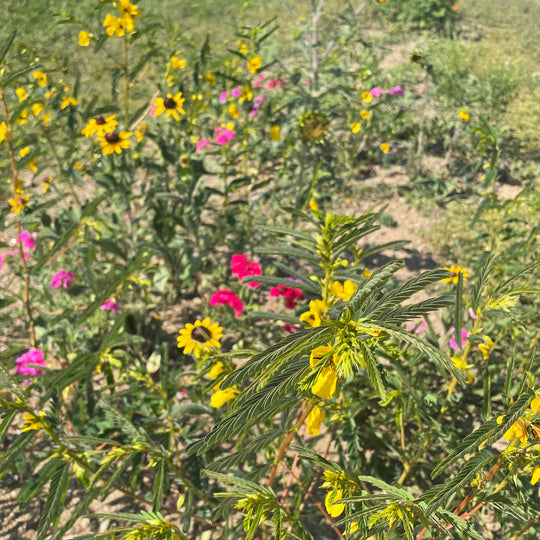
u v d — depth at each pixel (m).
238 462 1.31
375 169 5.70
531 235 2.63
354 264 2.05
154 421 2.04
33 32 7.59
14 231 3.97
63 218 3.18
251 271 3.36
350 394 2.23
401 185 5.36
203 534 2.16
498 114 6.62
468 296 2.42
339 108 6.26
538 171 5.39
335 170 5.54
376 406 2.54
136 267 2.02
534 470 1.13
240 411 0.88
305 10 10.61
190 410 2.08
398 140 5.82
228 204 3.79
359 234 1.44
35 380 2.44
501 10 12.09
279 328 3.55
